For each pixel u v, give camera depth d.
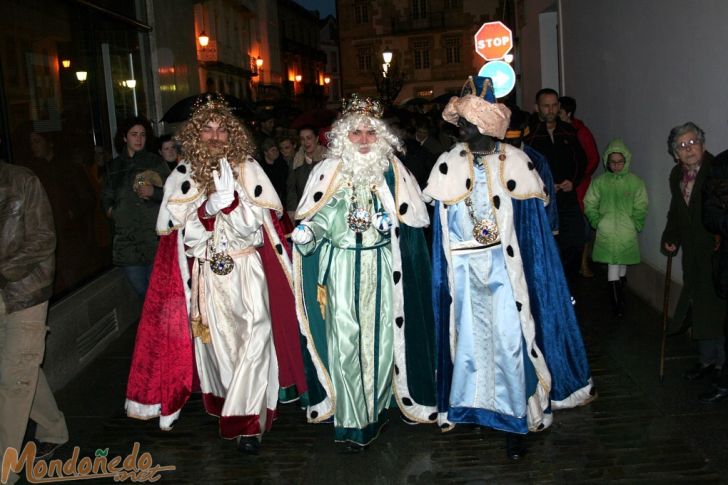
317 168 4.35
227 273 4.30
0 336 3.84
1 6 5.45
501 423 4.07
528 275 4.20
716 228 4.17
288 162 9.06
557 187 6.80
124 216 5.95
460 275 4.16
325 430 4.57
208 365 4.57
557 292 4.35
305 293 4.47
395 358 4.37
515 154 4.11
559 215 6.89
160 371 4.60
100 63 7.45
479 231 4.07
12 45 5.58
